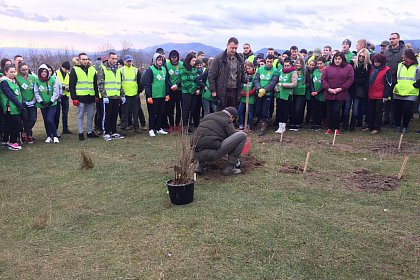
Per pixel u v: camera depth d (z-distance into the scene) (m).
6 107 8.59
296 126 10.33
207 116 6.37
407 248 4.04
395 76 10.05
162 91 9.77
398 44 10.05
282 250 4.00
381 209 5.04
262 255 3.92
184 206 5.17
